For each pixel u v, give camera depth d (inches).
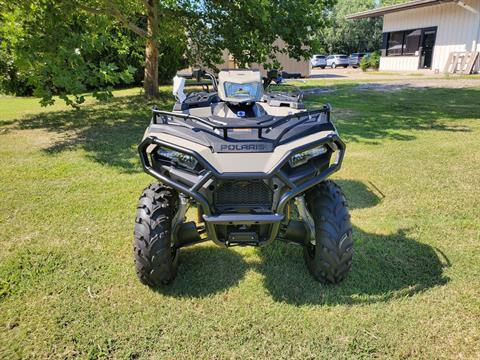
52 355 93.4
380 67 1156.5
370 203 175.5
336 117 368.8
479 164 221.5
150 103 470.0
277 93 159.9
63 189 194.9
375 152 250.4
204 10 420.2
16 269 127.1
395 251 135.9
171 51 745.6
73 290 116.6
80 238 147.3
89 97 546.3
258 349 95.0
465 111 391.2
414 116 370.0
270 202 104.2
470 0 850.1
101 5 354.6
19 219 162.6
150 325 102.5
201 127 111.3
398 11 1037.8
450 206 169.6
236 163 99.7
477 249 136.3
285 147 103.0
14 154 256.8
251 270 126.7
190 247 140.6
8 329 101.2
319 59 1537.9
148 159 111.0
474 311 105.5
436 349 93.7
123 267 128.3
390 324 101.6
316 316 105.1
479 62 829.2
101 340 97.4
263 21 340.8
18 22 296.7
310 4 368.2
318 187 118.1
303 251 130.5
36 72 286.2
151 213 112.0
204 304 110.6
